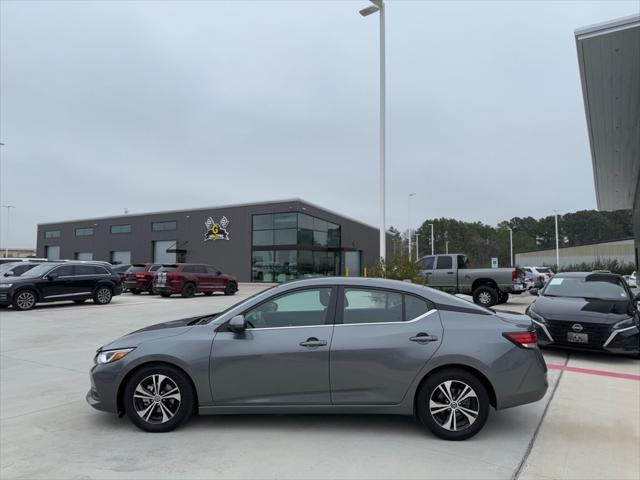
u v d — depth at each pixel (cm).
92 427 460
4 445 415
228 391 438
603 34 1123
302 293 463
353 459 381
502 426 463
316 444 412
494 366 423
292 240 3716
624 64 1278
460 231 11006
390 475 353
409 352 427
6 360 782
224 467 366
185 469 363
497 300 1567
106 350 457
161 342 449
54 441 423
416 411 436
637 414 504
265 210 3859
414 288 463
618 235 11200
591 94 1496
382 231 1529
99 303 1847
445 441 421
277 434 436
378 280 472
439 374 426
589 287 957
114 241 4762
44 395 574
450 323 441
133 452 396
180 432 442
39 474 355
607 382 647
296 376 433
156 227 4466
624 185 3166
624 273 5969
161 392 446
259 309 462
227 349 440
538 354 443
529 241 10944
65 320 1330
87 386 616
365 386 429
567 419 486
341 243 4484
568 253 7256
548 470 364
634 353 771
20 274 1769
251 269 3894
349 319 449
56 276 1700
